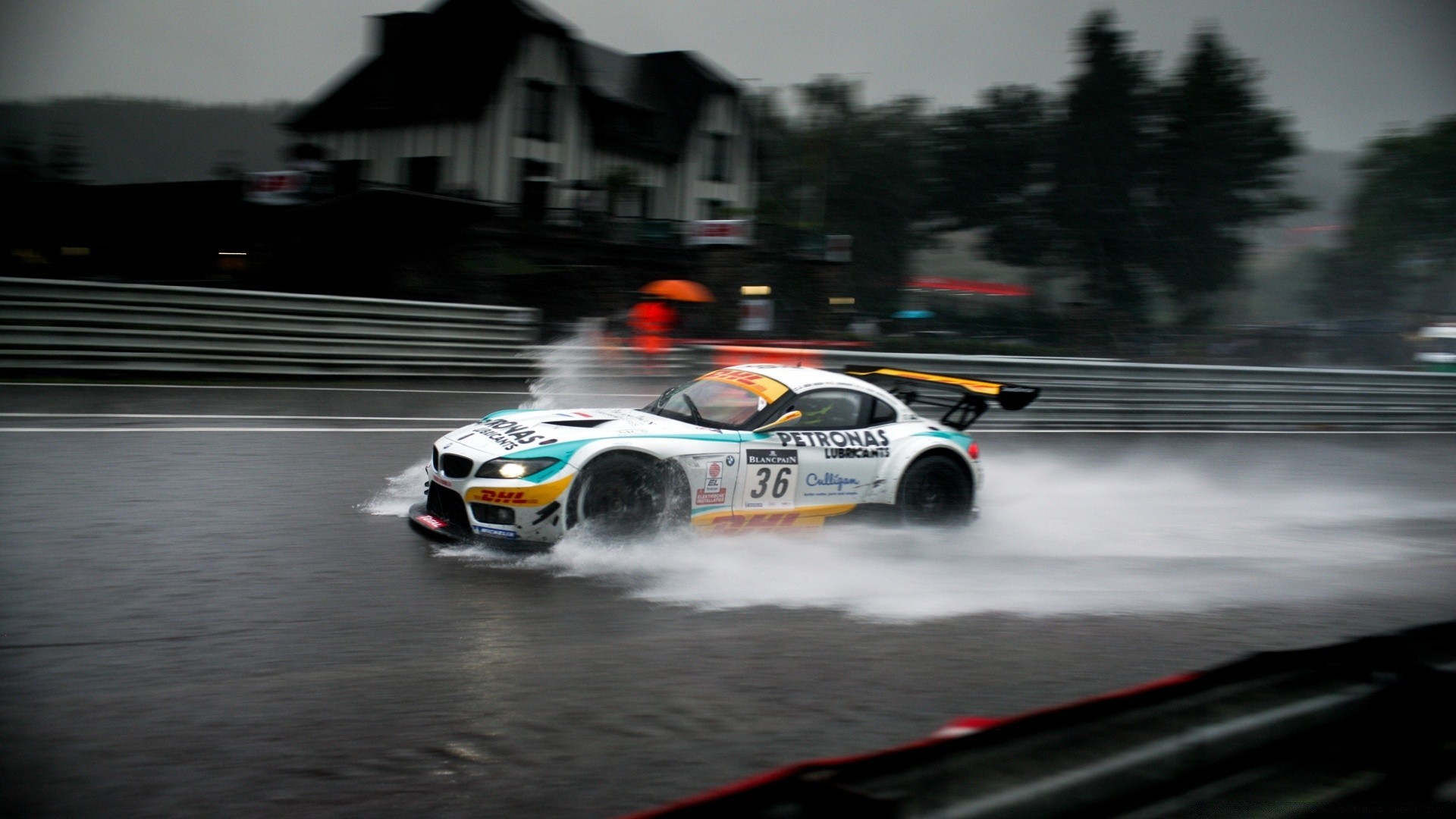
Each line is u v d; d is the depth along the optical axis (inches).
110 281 928.3
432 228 891.4
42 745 117.1
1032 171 1700.3
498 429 229.9
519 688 143.5
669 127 1395.2
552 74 1215.6
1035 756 85.7
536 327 567.2
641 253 977.5
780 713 139.9
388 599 179.6
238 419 366.6
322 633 160.6
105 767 113.1
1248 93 1628.9
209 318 457.1
